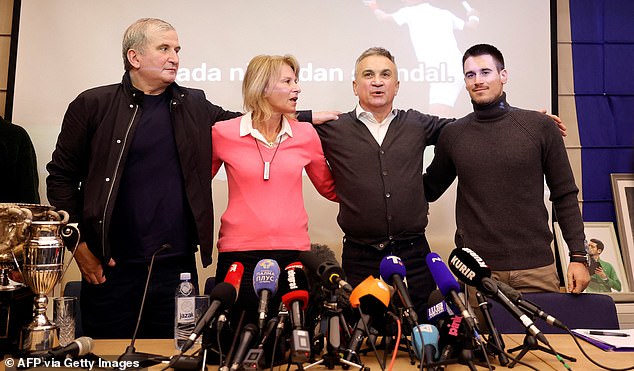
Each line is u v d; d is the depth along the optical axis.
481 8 3.32
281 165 2.13
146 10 3.27
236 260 2.00
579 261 2.38
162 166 2.19
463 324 1.40
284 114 2.21
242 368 1.20
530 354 1.50
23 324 1.57
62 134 2.22
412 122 2.71
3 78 3.30
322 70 3.29
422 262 2.56
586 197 3.39
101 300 2.15
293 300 1.35
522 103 3.30
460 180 2.61
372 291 1.37
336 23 3.31
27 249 1.50
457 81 3.32
